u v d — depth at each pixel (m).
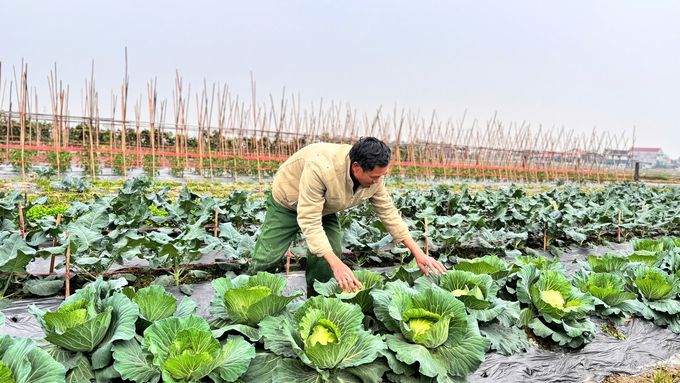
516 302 4.64
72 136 30.39
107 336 3.40
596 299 5.09
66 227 6.46
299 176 4.54
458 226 9.16
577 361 4.58
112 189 16.73
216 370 3.18
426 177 34.28
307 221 4.15
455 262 8.05
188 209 9.27
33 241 6.16
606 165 44.31
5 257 5.22
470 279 4.48
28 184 17.56
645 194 19.23
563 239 10.39
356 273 4.51
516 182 39.31
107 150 25.47
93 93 21.84
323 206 4.35
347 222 8.39
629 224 10.78
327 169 4.03
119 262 6.20
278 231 4.97
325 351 3.19
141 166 27.12
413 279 4.88
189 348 3.17
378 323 4.08
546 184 37.59
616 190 20.12
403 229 4.69
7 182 17.83
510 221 10.16
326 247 4.09
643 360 4.80
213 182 22.47
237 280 4.12
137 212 8.85
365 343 3.45
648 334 5.15
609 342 4.91
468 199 13.00
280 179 4.70
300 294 3.79
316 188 4.09
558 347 4.68
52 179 19.17
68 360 3.27
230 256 6.27
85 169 22.08
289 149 29.95
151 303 3.68
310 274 5.10
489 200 12.95
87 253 5.88
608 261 6.12
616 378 4.52
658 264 6.62
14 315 5.02
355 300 4.11
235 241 6.88
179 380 3.06
